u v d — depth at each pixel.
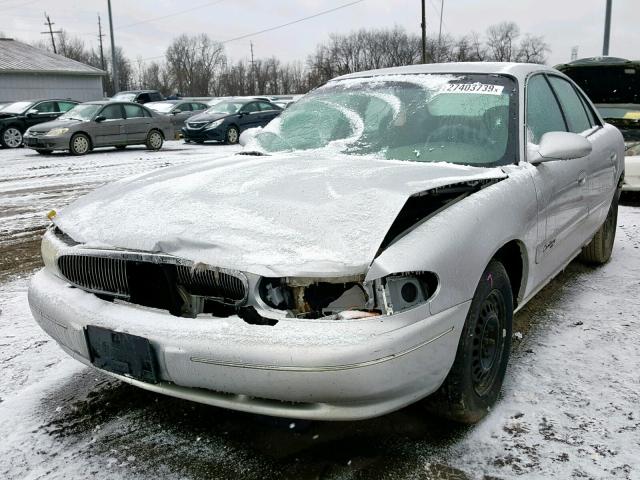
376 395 1.97
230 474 2.21
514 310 2.88
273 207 2.28
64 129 14.52
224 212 2.30
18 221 6.88
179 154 15.09
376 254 2.03
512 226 2.55
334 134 3.40
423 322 2.05
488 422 2.52
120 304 2.29
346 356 1.89
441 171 2.69
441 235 2.18
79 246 2.39
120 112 15.74
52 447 2.39
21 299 4.20
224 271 2.06
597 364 3.03
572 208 3.44
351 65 60.62
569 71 8.77
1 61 29.84
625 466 2.21
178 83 69.38
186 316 2.19
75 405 2.71
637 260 4.97
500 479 2.15
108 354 2.24
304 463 2.27
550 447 2.34
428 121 3.21
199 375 2.03
